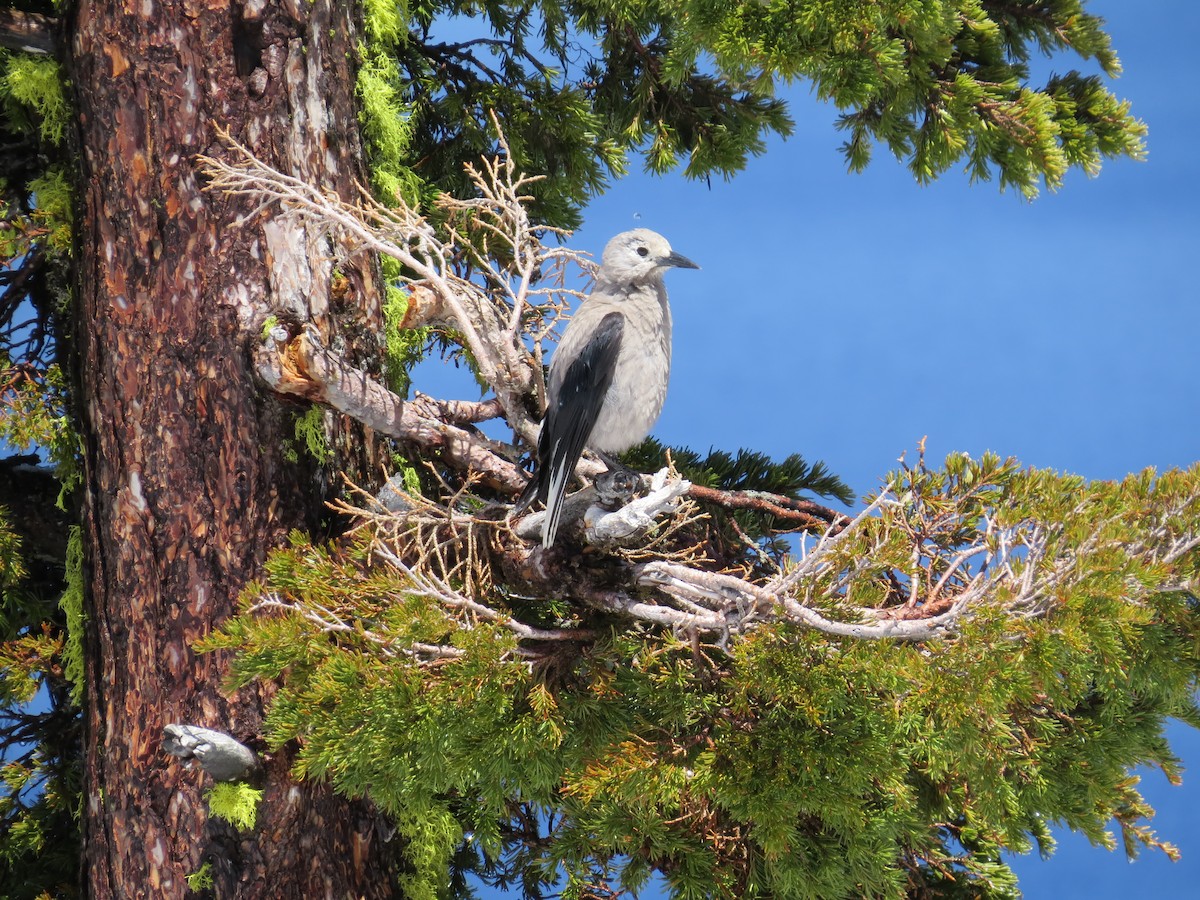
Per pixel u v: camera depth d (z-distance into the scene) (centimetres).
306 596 950
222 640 947
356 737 913
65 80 1130
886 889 967
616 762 912
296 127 1101
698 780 896
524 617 1123
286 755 1065
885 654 860
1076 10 1388
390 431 1099
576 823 1037
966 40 1359
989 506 962
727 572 1172
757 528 1333
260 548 1073
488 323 1114
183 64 1064
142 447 1072
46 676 1290
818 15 981
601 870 1129
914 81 1244
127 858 1075
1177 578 865
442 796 1205
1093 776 982
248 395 1064
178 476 1069
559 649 998
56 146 1218
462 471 1198
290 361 1038
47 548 1335
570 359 1039
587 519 978
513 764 948
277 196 1002
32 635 1355
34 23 1139
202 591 1068
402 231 1100
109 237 1079
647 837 987
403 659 940
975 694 823
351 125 1177
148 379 1070
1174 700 966
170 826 1064
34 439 1209
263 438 1073
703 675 975
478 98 1521
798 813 947
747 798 883
